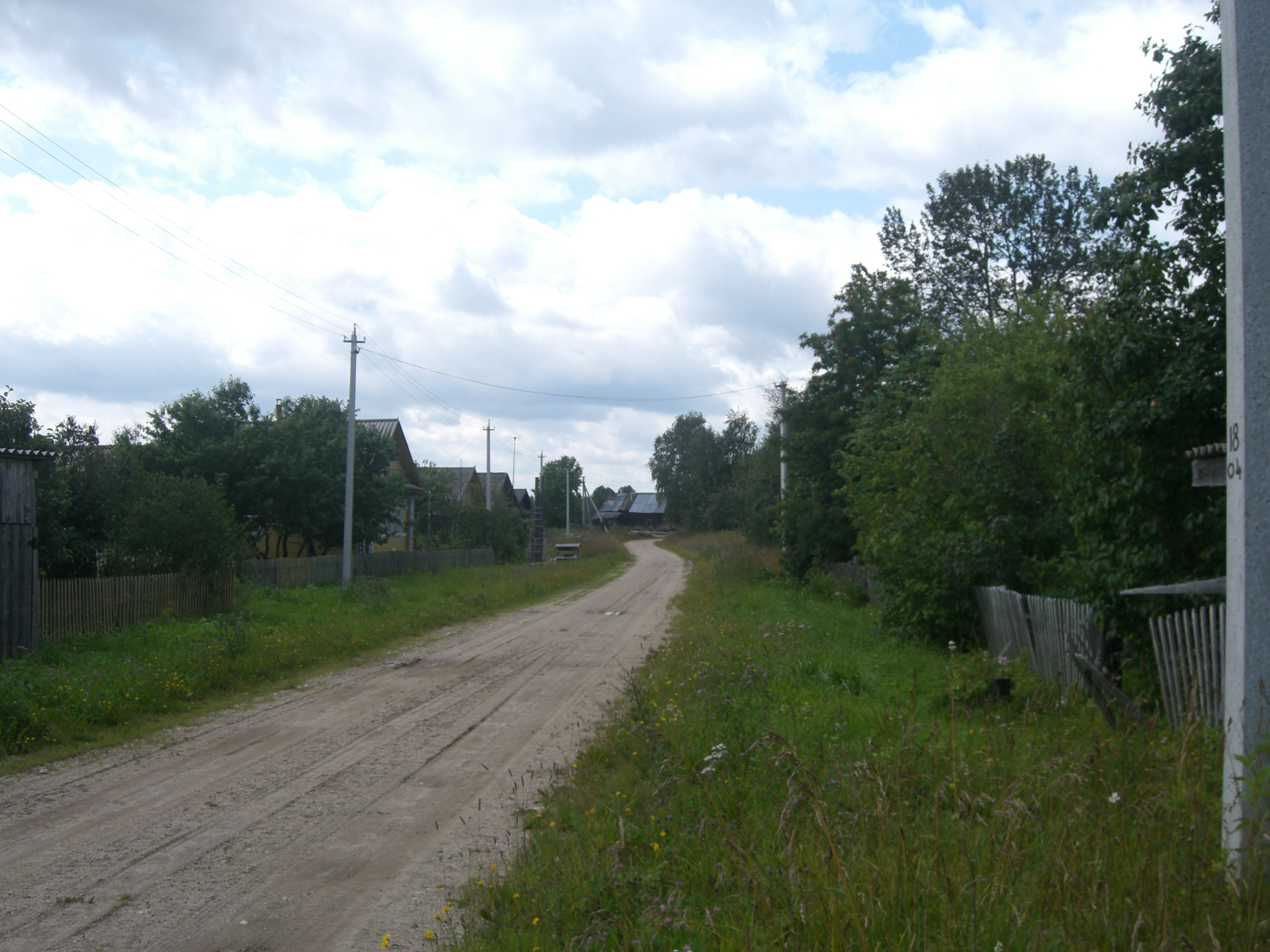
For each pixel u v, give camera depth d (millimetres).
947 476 14242
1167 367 7625
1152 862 3836
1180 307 7855
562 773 7414
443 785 7250
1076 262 32875
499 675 13203
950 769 5129
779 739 5141
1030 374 13602
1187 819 4227
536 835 5719
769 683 10039
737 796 5684
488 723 9742
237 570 22344
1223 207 7777
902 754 5121
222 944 4375
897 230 35844
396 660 14734
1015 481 13125
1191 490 7629
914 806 4793
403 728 9508
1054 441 12539
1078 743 5879
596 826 5566
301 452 31750
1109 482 8094
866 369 26984
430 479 52625
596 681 12508
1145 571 7703
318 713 10383
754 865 4031
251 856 5633
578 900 4391
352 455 27781
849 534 26984
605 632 19250
